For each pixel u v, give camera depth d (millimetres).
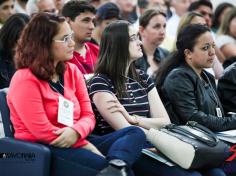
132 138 3066
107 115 3416
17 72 3074
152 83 3703
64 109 3119
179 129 3311
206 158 3197
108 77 3514
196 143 3186
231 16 6102
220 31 6188
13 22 4059
